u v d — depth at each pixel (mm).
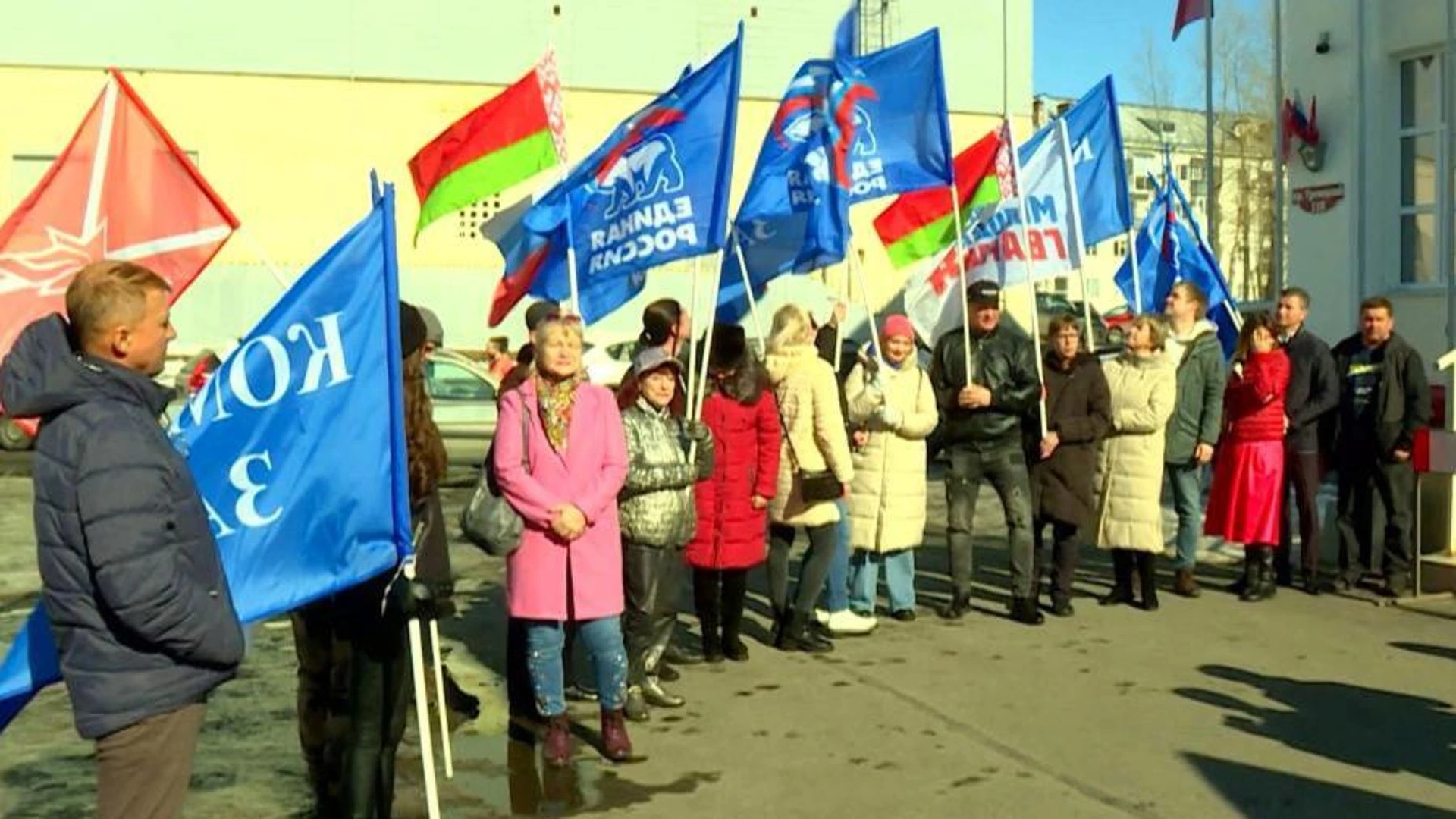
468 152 7340
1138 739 6055
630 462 6355
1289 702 6598
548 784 5559
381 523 4203
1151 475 8555
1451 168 12328
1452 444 8641
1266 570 8953
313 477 4129
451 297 28797
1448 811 5148
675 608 6695
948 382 8391
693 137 6961
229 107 28797
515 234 7492
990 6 32719
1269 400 8820
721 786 5512
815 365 7578
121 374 3395
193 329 27766
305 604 4477
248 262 28344
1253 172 39562
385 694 4660
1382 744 5953
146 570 3238
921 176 8320
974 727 6246
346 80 29297
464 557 11133
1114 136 10367
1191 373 8852
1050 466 8453
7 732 6324
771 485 7301
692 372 7172
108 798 3414
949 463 8453
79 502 3260
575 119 30297
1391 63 13461
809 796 5383
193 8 28531
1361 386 9039
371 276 4242
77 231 5266
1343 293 13953
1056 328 8484
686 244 6957
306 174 29172
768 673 7238
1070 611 8586
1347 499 9281
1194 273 11211
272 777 5711
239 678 7305
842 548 8016
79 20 28125
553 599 5629
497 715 6602
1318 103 14125
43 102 28047
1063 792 5391
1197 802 5262
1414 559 8914
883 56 8352
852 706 6605
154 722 3385
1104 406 8375
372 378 4219
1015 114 33156
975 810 5199
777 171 8062
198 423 4008
